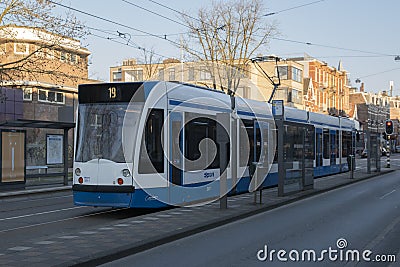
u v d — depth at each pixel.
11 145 21.14
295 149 18.72
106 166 12.81
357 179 26.66
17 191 20.77
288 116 23.66
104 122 13.14
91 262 7.69
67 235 9.78
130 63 62.19
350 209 14.98
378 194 19.70
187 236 10.48
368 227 11.63
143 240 9.25
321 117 28.92
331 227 11.66
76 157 13.23
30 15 22.88
